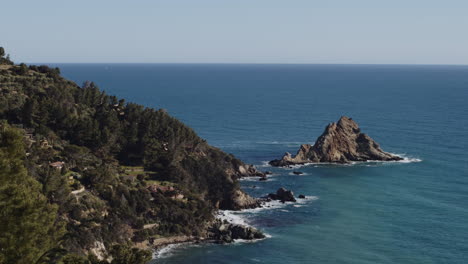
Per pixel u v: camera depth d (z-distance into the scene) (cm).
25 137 11969
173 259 10000
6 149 5303
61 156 11962
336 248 10481
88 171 11575
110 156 13388
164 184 12575
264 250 10431
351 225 11806
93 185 11162
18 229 5062
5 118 13038
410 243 10700
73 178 11219
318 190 14800
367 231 11412
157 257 10100
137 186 11969
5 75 15700
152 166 13450
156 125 14750
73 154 12081
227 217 12462
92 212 10425
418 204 13275
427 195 14075
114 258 5631
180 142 14638
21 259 5044
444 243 10681
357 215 12506
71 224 9712
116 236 10269
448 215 12381
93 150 13288
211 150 15888
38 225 5259
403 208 12975
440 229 11469
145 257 5644
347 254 10169
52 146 12312
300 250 10400
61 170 11006
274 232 11438
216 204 13275
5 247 4988
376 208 13038
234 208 13162
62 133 13212
